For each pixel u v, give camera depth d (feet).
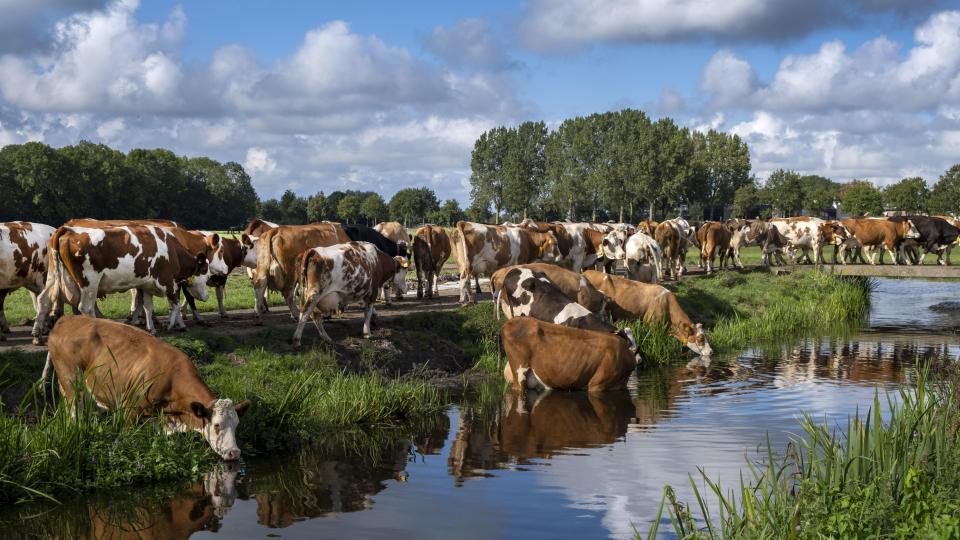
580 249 84.02
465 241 67.92
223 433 30.66
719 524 24.12
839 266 106.42
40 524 25.12
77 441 28.89
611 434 35.70
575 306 50.29
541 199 417.90
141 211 374.22
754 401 42.57
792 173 453.99
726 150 488.44
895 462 22.77
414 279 97.14
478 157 431.43
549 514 25.26
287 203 522.47
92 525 24.99
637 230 97.14
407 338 53.42
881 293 115.24
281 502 26.89
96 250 42.98
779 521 20.62
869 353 60.29
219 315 58.34
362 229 70.74
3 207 320.50
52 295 42.78
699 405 41.75
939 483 22.72
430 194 506.89
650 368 53.72
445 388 47.34
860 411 39.68
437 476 29.68
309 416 37.22
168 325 49.57
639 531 23.62
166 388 31.24
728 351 61.77
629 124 380.58
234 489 28.45
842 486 21.45
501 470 30.32
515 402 43.42
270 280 54.65
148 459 29.53
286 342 47.47
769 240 113.91
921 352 60.75
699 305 77.71
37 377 36.40
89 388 31.09
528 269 52.85
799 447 32.55
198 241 55.88
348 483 28.99
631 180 347.77
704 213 538.88
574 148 393.70
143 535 24.00
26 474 27.48
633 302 60.39
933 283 132.67
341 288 48.52
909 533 18.24
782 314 76.59
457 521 24.67
